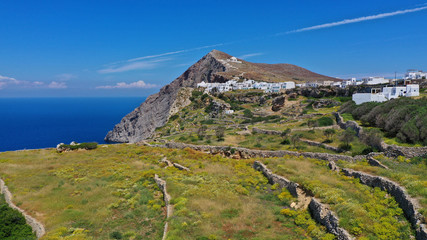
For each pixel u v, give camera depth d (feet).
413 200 63.77
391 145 113.50
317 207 74.38
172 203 89.97
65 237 72.02
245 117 323.57
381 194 76.69
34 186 115.85
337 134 167.12
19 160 163.84
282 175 109.40
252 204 88.79
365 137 135.64
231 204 87.81
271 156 154.20
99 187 113.60
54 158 172.65
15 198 100.89
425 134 110.01
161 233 74.28
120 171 136.67
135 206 93.71
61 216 85.25
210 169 134.00
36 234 79.36
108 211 89.35
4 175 130.00
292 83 419.74
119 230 77.87
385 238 56.18
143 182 118.01
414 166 94.84
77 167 148.15
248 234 69.00
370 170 94.84
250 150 164.66
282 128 212.23
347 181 93.45
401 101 159.94
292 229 71.26
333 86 356.18
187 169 135.03
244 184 108.88
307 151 145.48
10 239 76.59
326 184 87.30
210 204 86.84
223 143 191.01
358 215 64.08
